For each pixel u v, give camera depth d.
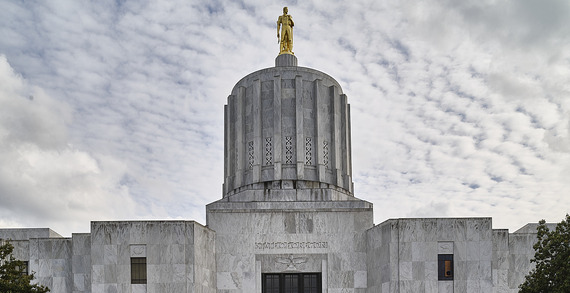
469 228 44.41
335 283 47.34
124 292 43.00
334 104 53.44
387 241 44.72
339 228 48.06
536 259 42.81
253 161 52.22
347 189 53.16
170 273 43.38
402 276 43.78
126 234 43.66
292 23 56.91
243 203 49.50
